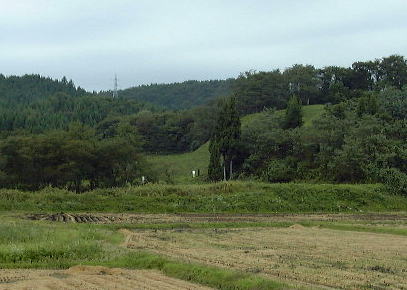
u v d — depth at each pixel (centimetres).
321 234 2938
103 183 6344
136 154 6675
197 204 4488
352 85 12625
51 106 18538
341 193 4859
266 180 6581
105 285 1509
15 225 2716
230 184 4941
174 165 9869
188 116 12569
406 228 3164
